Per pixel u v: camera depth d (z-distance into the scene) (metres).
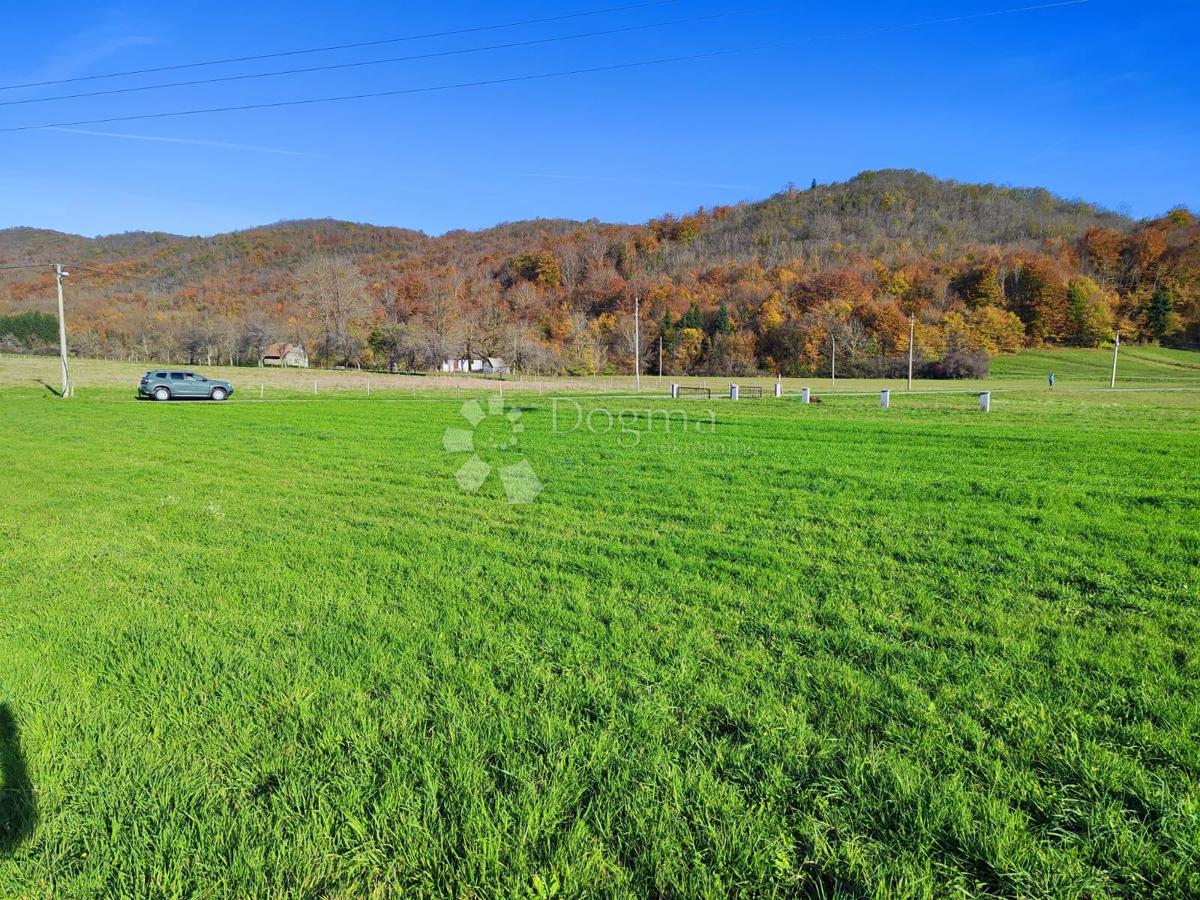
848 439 17.91
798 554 7.04
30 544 7.61
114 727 3.64
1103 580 6.04
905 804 2.95
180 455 14.97
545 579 6.30
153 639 4.81
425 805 2.96
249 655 4.52
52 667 4.36
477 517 9.02
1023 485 10.95
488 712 3.76
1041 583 6.03
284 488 11.15
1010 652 4.52
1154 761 3.26
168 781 3.13
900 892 2.47
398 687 4.06
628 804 2.96
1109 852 2.66
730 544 7.47
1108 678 4.12
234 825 2.84
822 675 4.18
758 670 4.29
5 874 2.62
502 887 2.54
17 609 5.49
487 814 2.88
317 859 2.69
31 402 31.41
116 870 2.66
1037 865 2.59
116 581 6.25
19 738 3.50
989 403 29.77
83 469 13.05
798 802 2.98
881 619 5.12
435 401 34.38
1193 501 9.58
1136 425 21.44
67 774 3.21
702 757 3.33
